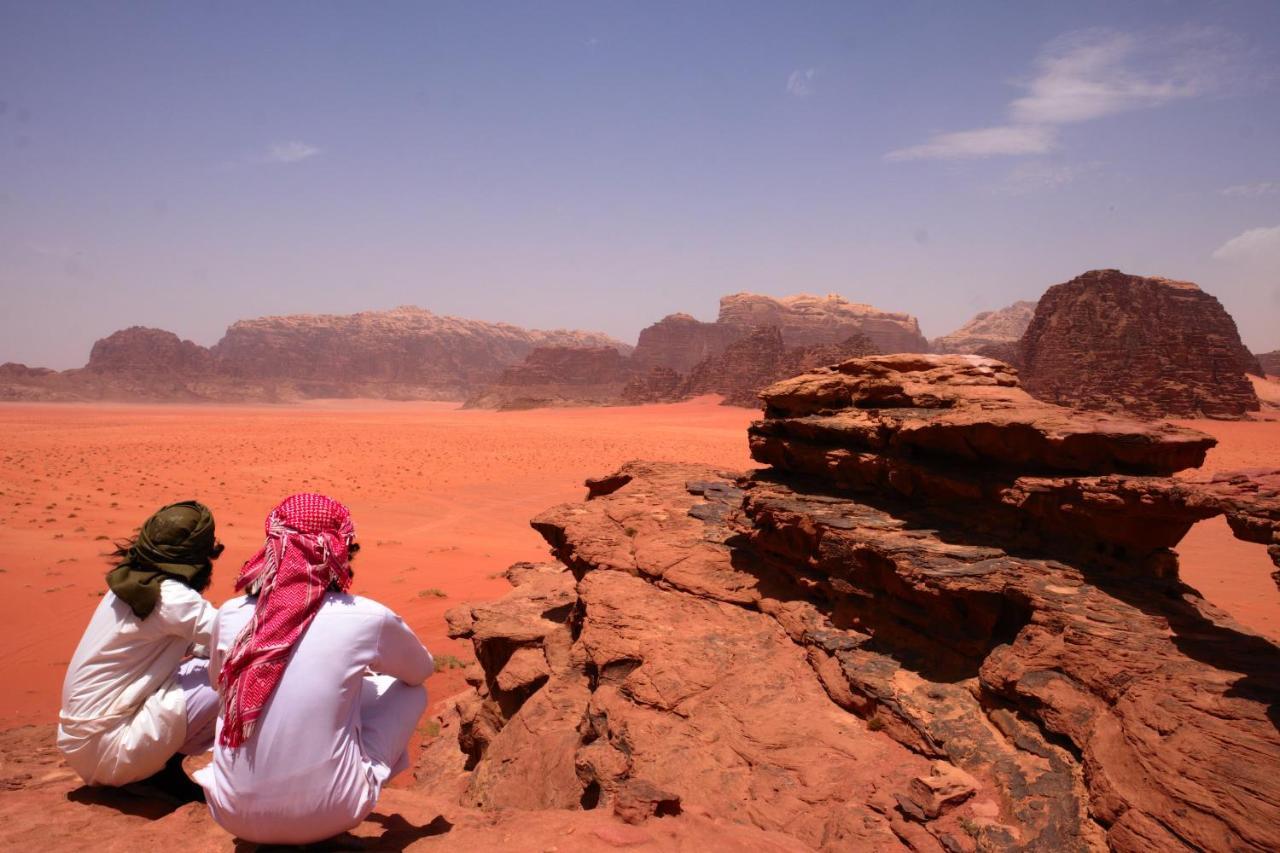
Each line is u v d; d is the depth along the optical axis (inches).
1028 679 327.3
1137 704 287.1
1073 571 371.9
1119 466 377.1
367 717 181.5
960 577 373.1
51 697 671.8
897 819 287.9
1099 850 256.8
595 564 568.7
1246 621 931.3
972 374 492.4
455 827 196.7
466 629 644.1
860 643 414.9
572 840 187.6
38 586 1047.6
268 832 158.6
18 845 174.4
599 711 412.5
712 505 628.1
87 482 2322.8
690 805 235.6
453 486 2551.7
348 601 167.9
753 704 388.5
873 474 490.3
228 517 1815.9
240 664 155.9
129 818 197.6
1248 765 242.2
